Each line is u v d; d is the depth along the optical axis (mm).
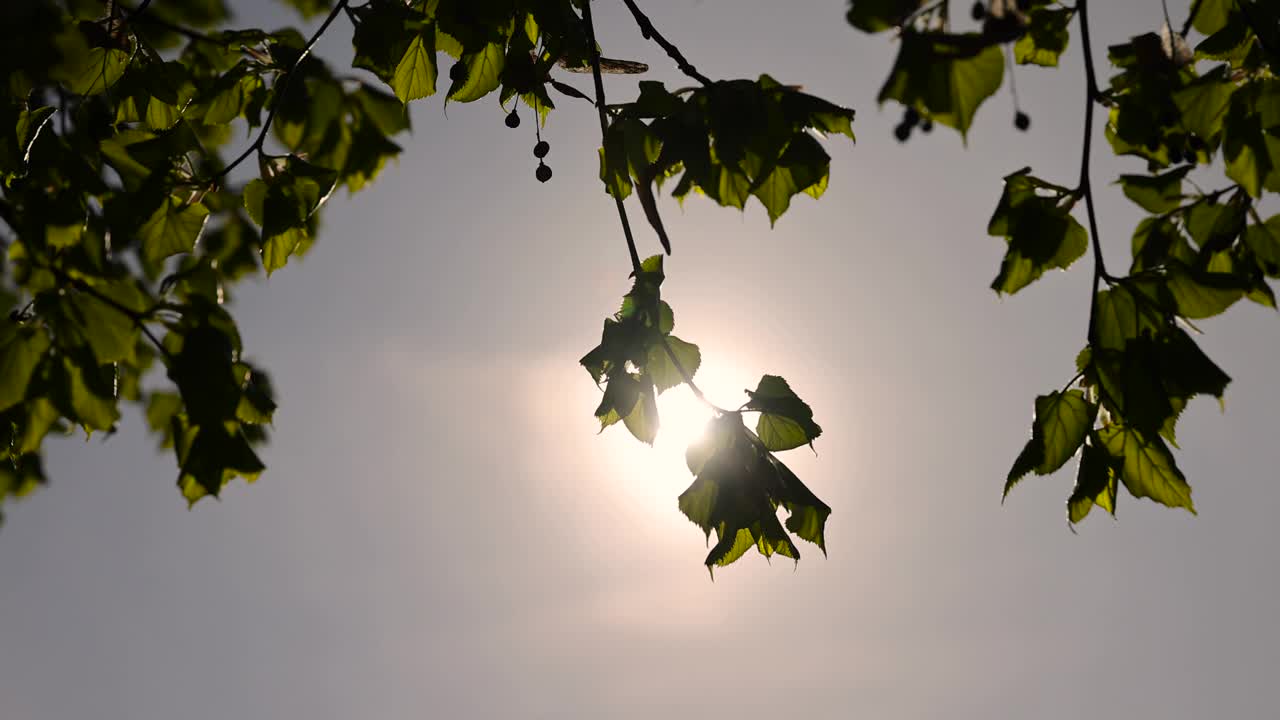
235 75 3098
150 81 2992
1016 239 2299
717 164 2543
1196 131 2365
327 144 3539
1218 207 2537
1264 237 2504
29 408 2793
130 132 2805
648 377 2516
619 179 2561
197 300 2652
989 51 1383
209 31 3285
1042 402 2291
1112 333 2271
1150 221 2666
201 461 2566
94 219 3395
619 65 2615
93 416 2721
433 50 2777
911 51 1388
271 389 2891
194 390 2555
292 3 3473
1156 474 2217
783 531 2361
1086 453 2252
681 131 2434
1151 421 2174
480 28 2623
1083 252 2289
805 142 2447
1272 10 2273
